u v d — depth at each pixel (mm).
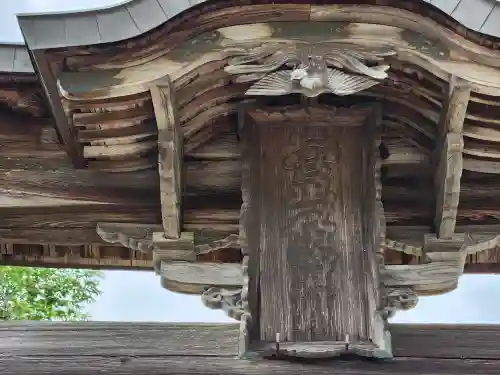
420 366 5246
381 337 4992
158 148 5445
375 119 5590
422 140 5758
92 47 4906
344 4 4965
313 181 5633
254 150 5617
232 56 5062
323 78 4945
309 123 5691
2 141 6031
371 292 5270
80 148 5730
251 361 5234
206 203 5871
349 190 5613
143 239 5789
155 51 4988
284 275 5395
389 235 5703
